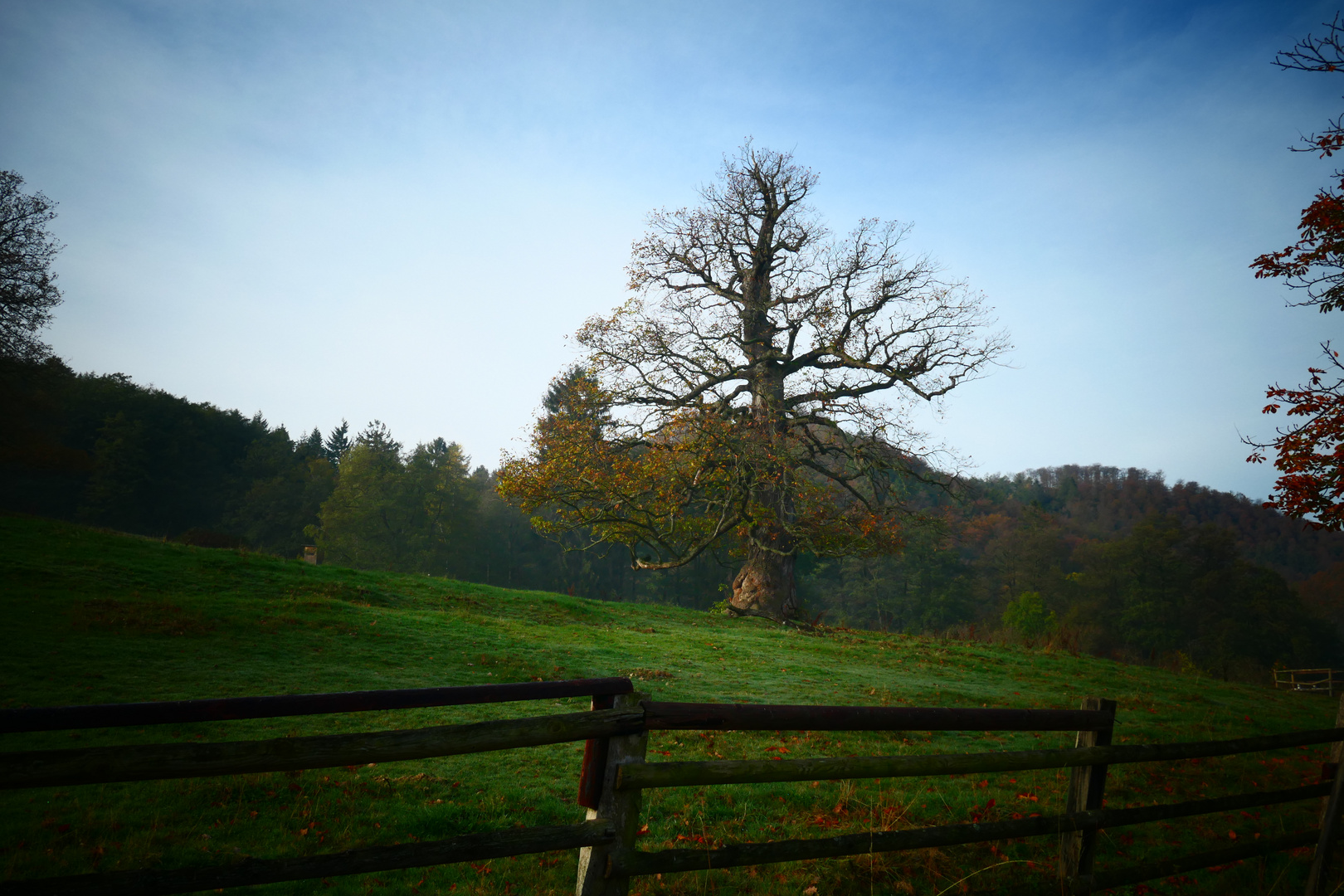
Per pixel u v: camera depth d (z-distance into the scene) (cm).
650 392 3086
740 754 852
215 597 1603
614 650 1627
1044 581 7600
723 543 3691
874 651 2152
